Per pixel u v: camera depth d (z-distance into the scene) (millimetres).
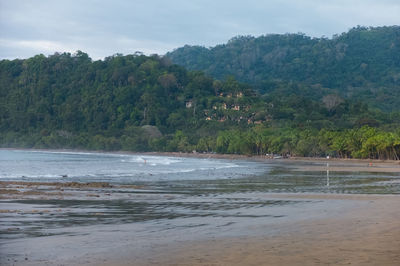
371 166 112250
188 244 19359
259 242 19625
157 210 30281
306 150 185125
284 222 24750
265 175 73312
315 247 18594
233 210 30156
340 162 147500
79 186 49250
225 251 18047
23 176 69438
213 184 54094
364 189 47438
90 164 121000
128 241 20062
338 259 16750
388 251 17891
